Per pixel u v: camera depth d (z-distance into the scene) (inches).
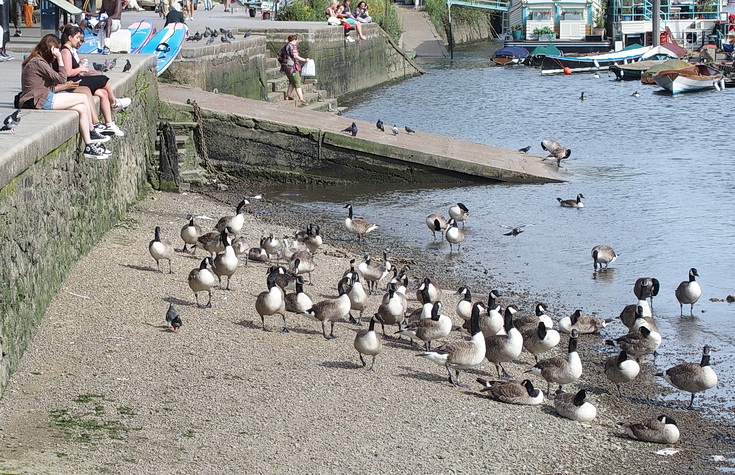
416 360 640.4
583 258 940.6
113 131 784.9
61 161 691.4
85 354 575.8
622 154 1539.1
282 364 601.6
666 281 866.8
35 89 731.4
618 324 751.1
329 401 549.0
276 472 449.4
